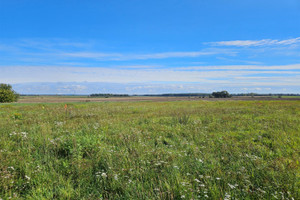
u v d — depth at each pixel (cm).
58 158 509
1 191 333
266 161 486
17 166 423
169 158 485
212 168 423
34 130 848
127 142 652
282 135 764
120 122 1148
